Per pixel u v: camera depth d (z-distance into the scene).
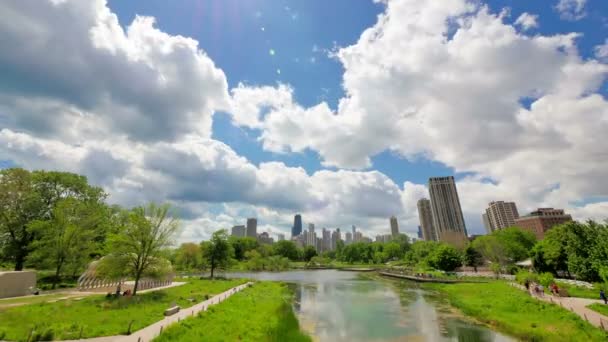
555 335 22.16
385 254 170.38
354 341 25.17
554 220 151.88
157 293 41.09
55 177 56.09
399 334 27.02
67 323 21.69
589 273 42.41
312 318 33.94
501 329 26.98
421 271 88.19
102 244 53.75
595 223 44.53
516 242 96.25
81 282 42.16
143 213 43.38
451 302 41.53
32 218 51.03
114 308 28.78
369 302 44.56
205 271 110.12
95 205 58.75
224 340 20.69
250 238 177.00
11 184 48.66
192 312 27.03
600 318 24.27
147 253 41.59
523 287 45.19
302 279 87.19
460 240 145.25
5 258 49.50
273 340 23.05
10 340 18.16
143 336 19.56
